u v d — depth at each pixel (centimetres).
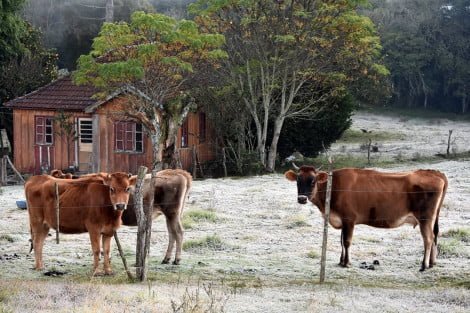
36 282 1427
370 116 6888
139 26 3061
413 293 1384
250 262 1708
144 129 3316
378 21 7481
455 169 3541
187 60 3228
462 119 6900
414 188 1636
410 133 5606
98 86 3183
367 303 1277
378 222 1666
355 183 1662
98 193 1534
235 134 3700
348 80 3791
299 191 1691
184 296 1195
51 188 1566
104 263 1564
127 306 1196
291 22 3522
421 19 7588
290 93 3656
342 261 1675
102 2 6278
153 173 1502
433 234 1669
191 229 2105
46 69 4178
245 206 2511
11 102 3525
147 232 1498
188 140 3566
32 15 6197
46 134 3506
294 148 3953
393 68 7319
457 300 1326
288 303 1262
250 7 3519
